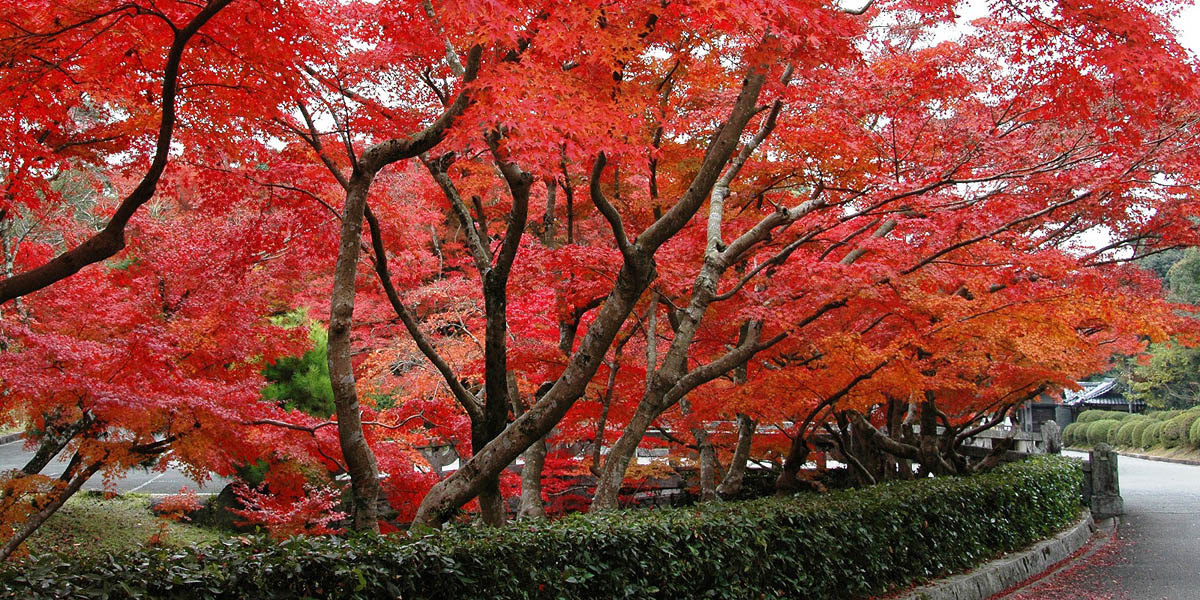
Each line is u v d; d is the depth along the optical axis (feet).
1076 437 118.52
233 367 29.37
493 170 23.72
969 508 31.22
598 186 17.21
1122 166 23.38
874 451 39.06
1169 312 26.11
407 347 36.35
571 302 25.08
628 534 17.93
